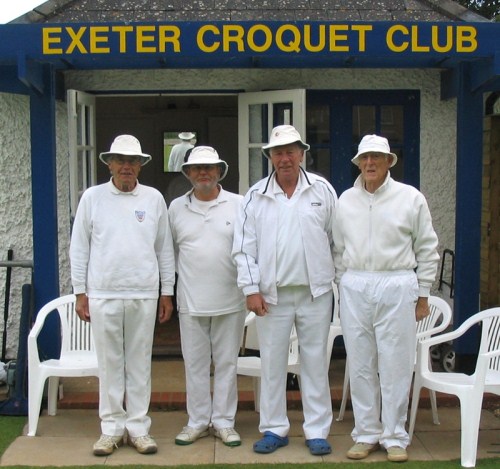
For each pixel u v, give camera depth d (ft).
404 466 15.08
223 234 15.94
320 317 15.75
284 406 16.24
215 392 16.53
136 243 15.55
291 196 15.61
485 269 25.40
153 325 15.96
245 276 15.38
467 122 19.53
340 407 18.85
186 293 16.10
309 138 22.17
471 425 15.11
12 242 20.98
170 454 15.88
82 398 19.07
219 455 15.80
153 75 21.84
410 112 22.11
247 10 21.38
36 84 17.79
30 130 18.88
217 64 20.06
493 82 19.35
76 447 16.33
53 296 18.85
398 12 21.40
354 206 15.38
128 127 34.58
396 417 15.48
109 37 16.83
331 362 22.06
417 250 15.47
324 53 16.96
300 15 21.24
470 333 19.97
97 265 15.56
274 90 21.65
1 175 20.80
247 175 21.98
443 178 22.20
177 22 16.89
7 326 21.30
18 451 16.11
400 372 15.35
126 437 16.55
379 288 15.16
